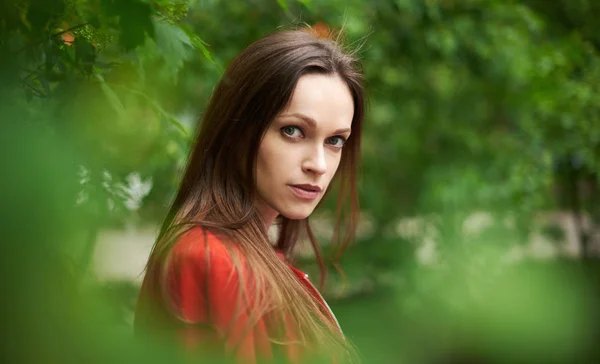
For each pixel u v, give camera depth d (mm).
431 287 3908
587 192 4879
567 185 4742
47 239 453
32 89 866
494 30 3621
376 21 3434
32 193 454
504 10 3680
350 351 1115
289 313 1012
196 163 1177
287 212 1122
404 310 3902
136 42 728
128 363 460
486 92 4270
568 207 4906
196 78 2729
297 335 1003
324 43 1148
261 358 959
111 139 750
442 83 4242
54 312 447
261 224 1139
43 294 445
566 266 3748
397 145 4543
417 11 3369
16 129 473
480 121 4492
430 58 3766
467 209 3959
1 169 451
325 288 4434
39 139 480
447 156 4320
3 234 439
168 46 1027
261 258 1052
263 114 1093
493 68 3938
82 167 953
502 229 3908
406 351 3330
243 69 1126
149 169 2156
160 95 1630
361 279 4336
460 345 3215
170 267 1001
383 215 4516
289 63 1091
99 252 545
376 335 3639
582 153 3988
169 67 1044
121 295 806
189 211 1110
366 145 4559
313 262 4234
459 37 3633
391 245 4320
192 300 965
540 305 2533
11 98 685
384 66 3770
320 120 1094
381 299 4312
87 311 465
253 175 1116
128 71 1236
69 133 651
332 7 2916
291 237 1617
